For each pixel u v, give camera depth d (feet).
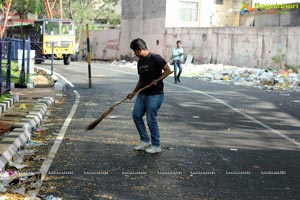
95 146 25.71
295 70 84.07
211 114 38.52
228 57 103.14
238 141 28.09
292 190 18.76
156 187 18.74
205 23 126.00
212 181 19.74
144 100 24.34
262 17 115.24
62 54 103.09
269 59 92.43
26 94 46.32
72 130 30.01
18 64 62.23
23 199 16.71
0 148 22.13
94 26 177.68
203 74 85.20
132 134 29.17
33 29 107.24
